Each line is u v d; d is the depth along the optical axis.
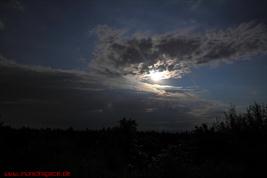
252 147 15.01
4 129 18.95
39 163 13.00
